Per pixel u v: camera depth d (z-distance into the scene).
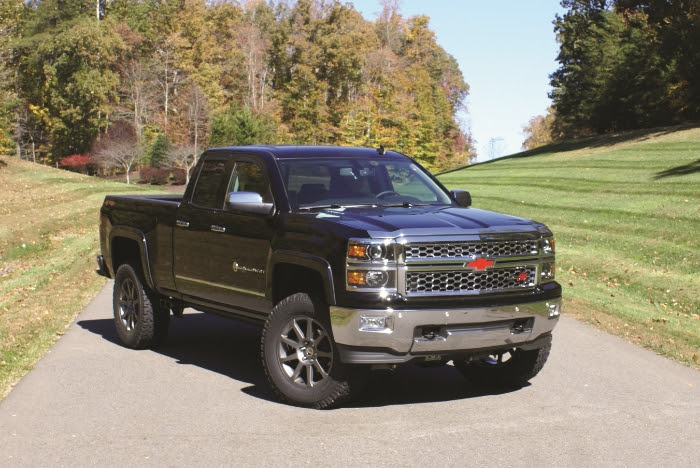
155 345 8.50
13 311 10.55
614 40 55.19
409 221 6.15
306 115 88.75
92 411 6.10
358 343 5.79
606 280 14.66
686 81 46.56
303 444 5.32
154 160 74.38
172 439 5.43
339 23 102.75
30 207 28.30
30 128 84.44
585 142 43.62
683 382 7.16
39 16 91.06
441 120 105.50
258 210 6.67
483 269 6.01
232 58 95.31
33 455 5.11
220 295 7.31
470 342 5.98
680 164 29.67
